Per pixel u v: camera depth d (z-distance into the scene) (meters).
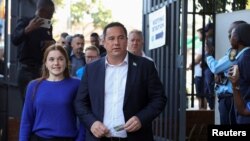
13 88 8.25
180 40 7.11
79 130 4.84
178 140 7.13
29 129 4.89
